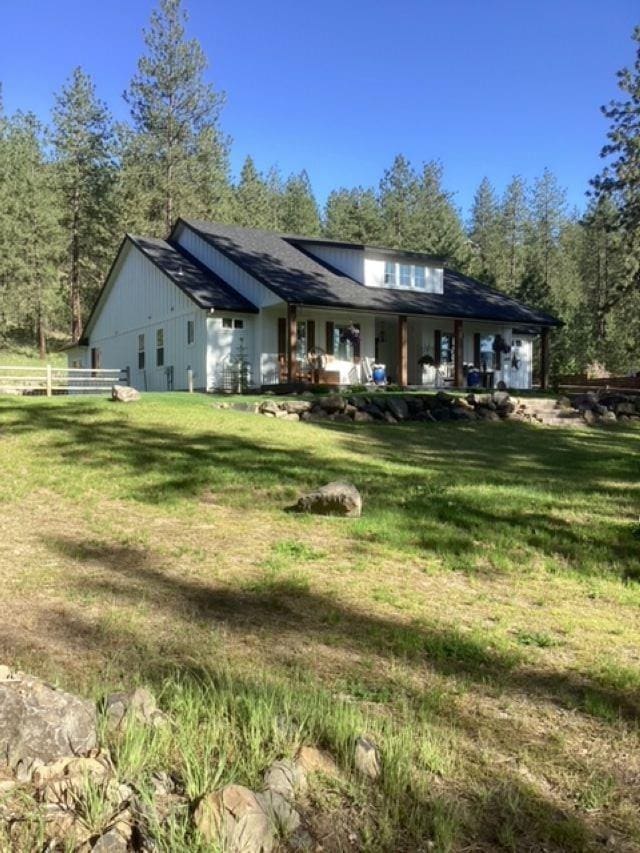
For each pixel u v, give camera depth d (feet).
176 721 9.52
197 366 74.18
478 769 9.39
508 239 215.92
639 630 15.53
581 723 11.04
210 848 7.07
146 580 17.39
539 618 16.07
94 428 39.88
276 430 44.37
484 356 94.07
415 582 18.28
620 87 100.22
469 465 39.50
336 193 230.89
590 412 64.85
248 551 20.42
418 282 86.58
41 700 8.77
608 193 104.88
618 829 8.31
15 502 25.52
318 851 7.45
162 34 126.31
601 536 23.26
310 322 78.13
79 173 136.36
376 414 55.67
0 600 15.28
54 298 134.72
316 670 12.52
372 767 8.89
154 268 82.74
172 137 129.90
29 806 7.66
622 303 139.23
